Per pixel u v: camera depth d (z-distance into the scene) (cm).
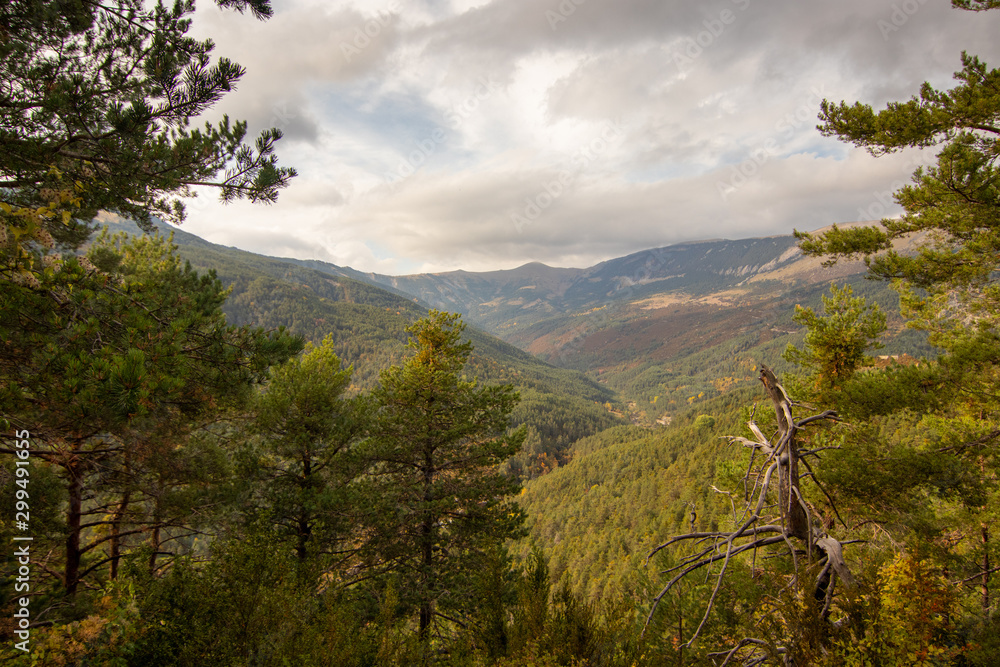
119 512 791
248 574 445
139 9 545
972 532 759
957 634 325
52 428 429
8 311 394
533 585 385
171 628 405
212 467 752
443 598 1045
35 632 415
